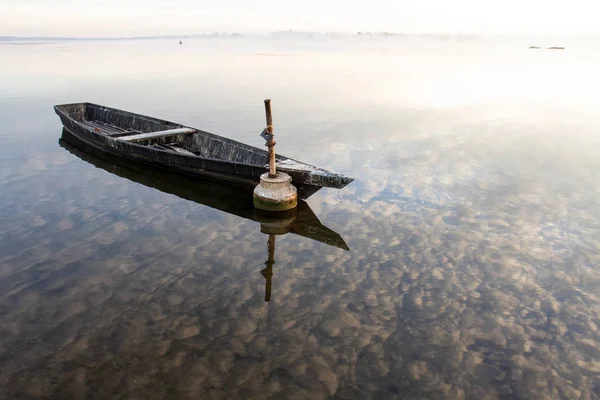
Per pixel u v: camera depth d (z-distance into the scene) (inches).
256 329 272.4
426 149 712.4
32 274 331.0
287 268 351.3
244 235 411.2
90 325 271.9
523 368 243.4
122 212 459.2
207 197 511.8
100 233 407.2
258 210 447.2
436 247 386.6
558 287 325.1
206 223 436.8
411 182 552.4
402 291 318.7
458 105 1168.2
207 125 888.9
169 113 1007.0
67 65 2235.5
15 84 1427.2
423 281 332.2
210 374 232.5
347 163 630.5
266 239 404.2
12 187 524.1
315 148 714.8
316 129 859.4
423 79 1797.5
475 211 464.1
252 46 6274.6
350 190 524.7
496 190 526.6
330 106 1127.6
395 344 261.0
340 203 486.6
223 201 498.9
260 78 1748.3
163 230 418.0
